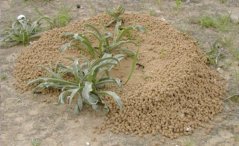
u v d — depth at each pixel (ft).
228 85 3.96
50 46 4.25
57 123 3.59
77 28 4.43
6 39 4.42
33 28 4.48
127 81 3.79
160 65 3.98
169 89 3.67
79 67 3.77
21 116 3.66
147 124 3.51
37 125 3.58
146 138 3.46
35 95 3.83
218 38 4.49
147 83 3.79
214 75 4.00
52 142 3.44
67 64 4.00
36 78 3.93
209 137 3.49
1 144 3.43
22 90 3.88
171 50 4.15
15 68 4.09
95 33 4.20
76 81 3.74
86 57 4.10
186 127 3.53
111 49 4.10
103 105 3.67
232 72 4.09
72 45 4.17
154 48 4.19
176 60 4.00
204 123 3.59
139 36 4.33
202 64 4.07
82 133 3.50
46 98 3.79
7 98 3.82
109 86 3.79
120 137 3.47
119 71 3.98
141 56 4.11
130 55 4.13
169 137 3.47
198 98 3.73
